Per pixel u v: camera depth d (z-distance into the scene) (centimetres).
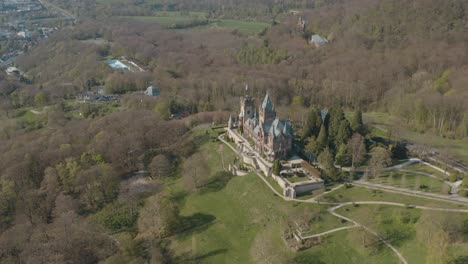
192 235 17138
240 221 17350
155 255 15812
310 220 15838
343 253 14312
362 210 15988
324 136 19925
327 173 18288
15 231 16800
